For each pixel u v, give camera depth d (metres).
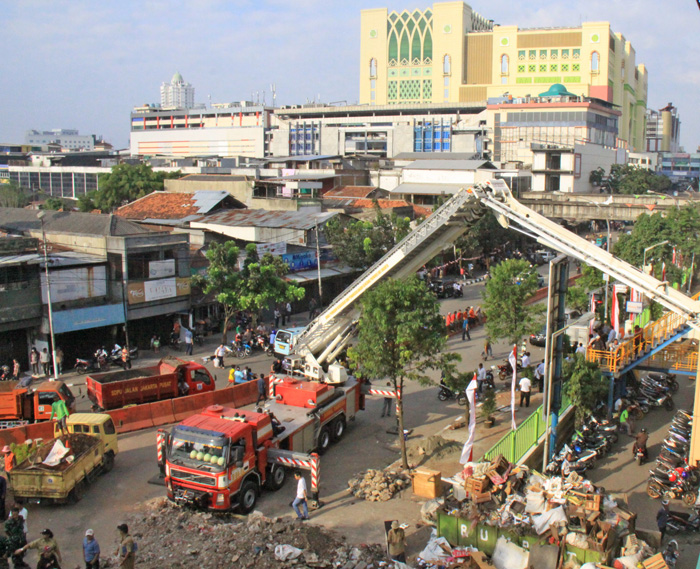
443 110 177.00
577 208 80.94
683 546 19.30
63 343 36.97
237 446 19.75
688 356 30.52
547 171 112.88
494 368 38.25
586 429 27.62
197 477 19.47
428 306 23.14
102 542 18.31
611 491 23.16
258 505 21.03
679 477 22.62
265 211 64.12
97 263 38.25
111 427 23.91
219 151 193.12
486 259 75.50
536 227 23.25
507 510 18.47
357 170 99.88
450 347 43.53
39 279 35.38
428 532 19.22
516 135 149.50
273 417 22.78
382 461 24.97
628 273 21.55
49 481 20.08
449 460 24.48
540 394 33.25
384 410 30.14
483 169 94.00
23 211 51.78
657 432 29.19
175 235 42.19
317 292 55.84
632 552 16.62
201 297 44.25
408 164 103.94
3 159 174.00
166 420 29.05
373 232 55.59
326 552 17.58
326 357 28.84
